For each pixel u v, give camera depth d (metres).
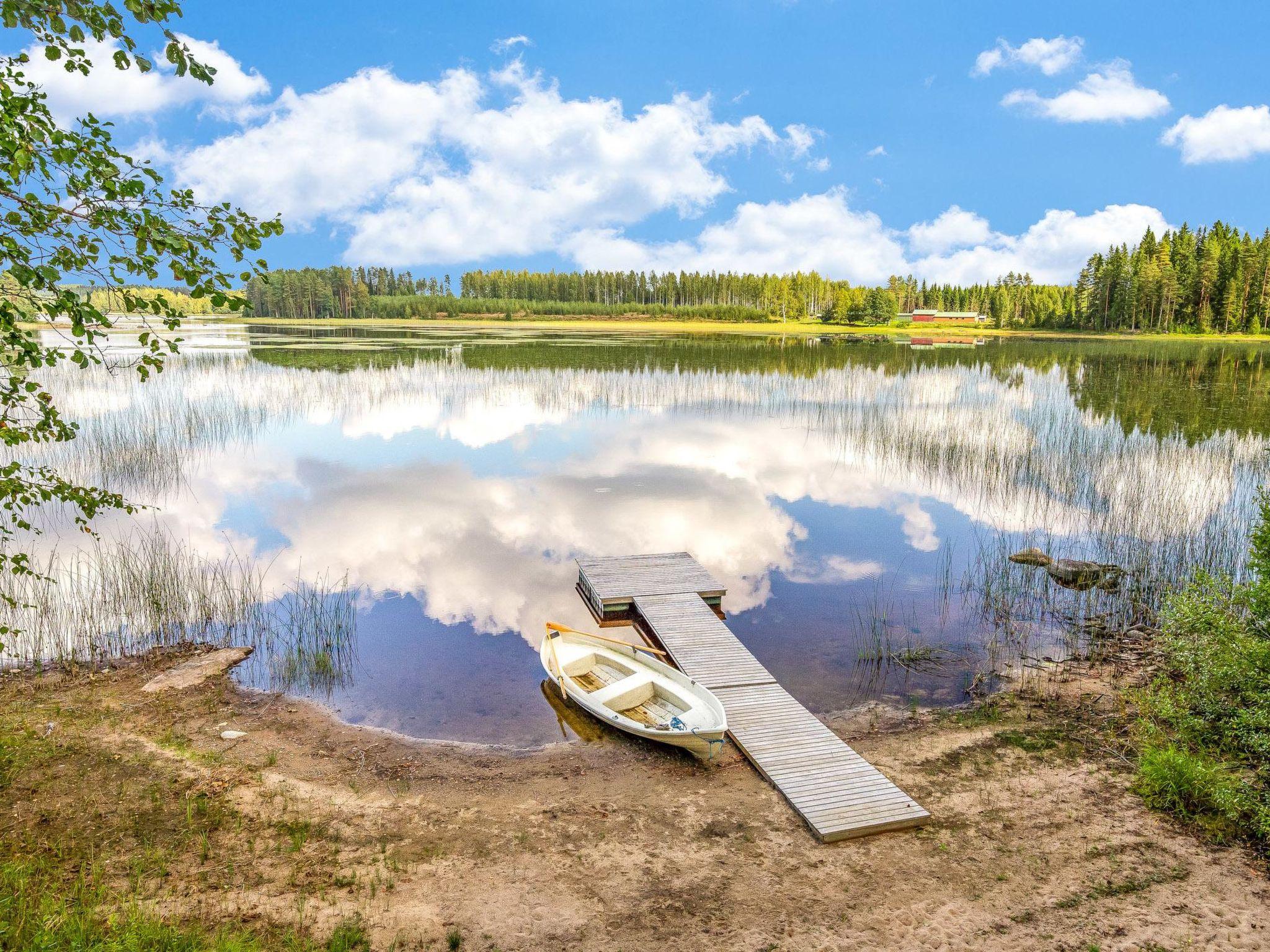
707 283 158.62
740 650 11.94
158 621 12.79
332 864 7.06
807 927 6.31
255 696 10.78
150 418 29.31
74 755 8.59
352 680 11.42
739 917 6.44
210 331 91.12
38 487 5.12
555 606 14.51
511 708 10.68
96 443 25.17
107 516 19.17
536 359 57.03
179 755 8.85
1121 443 25.72
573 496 22.02
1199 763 8.00
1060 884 6.78
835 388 41.56
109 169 3.94
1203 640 8.95
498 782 8.77
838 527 19.12
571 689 10.45
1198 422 29.70
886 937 6.16
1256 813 7.53
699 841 7.57
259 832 7.50
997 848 7.37
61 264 4.07
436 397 38.62
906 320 151.12
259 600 14.23
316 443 28.50
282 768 8.87
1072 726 9.83
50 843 6.95
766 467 25.22
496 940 6.11
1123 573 15.05
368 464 25.50
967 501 21.08
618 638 13.08
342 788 8.51
